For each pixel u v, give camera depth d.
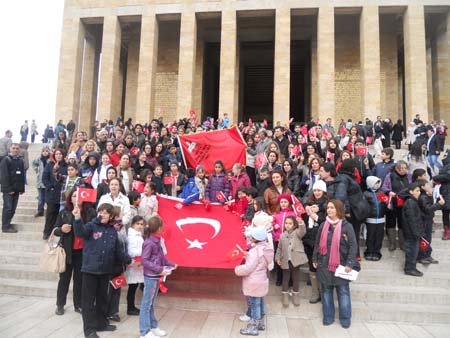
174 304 6.84
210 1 27.62
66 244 6.21
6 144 11.95
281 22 26.62
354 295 6.97
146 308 5.39
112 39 28.39
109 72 27.97
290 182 8.66
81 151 11.05
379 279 7.41
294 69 35.41
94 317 5.45
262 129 12.67
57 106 28.27
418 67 25.16
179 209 7.37
